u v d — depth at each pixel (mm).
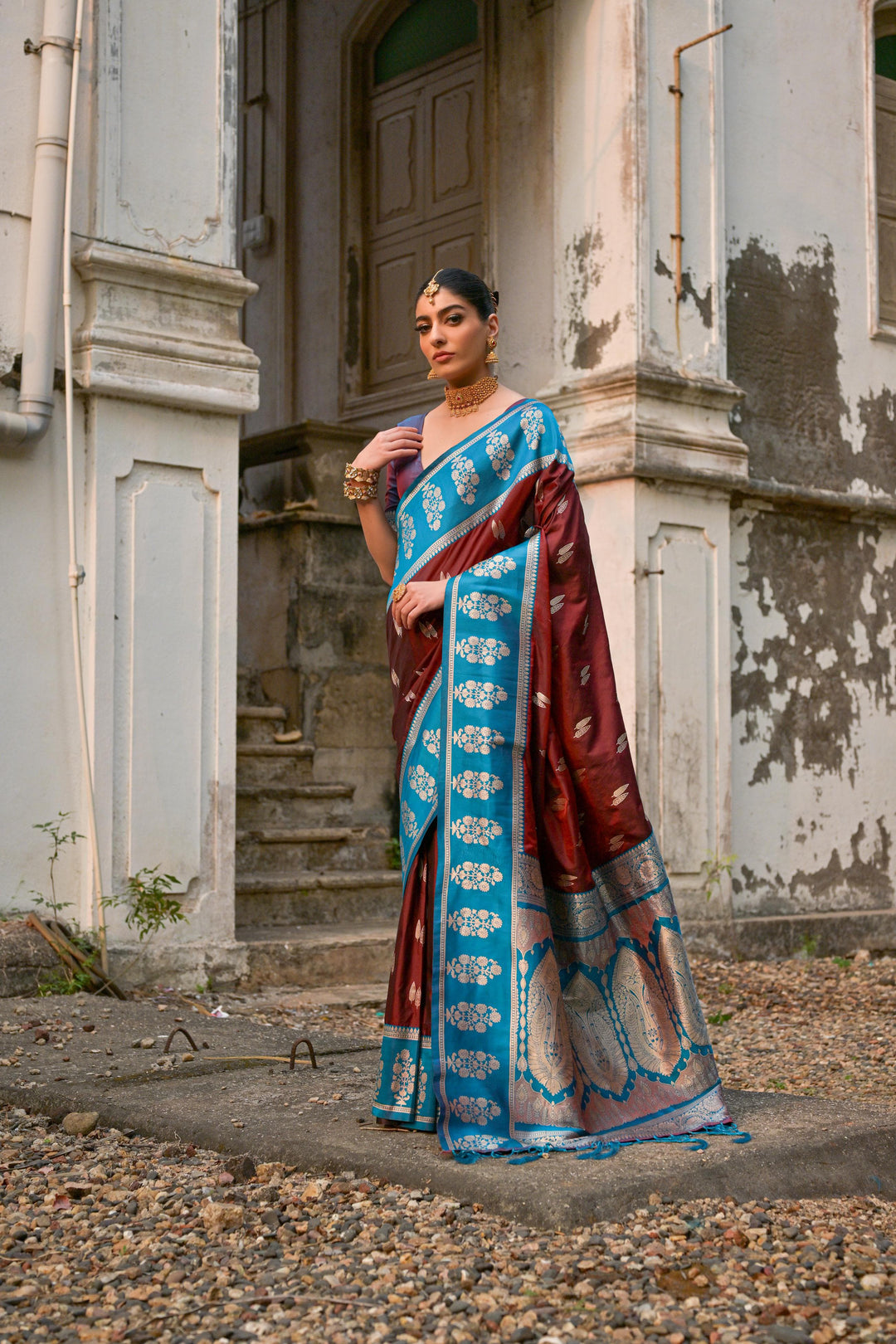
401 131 9070
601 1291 2168
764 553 7547
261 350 10203
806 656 7711
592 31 7125
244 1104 3207
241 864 6520
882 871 7988
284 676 7383
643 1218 2473
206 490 5605
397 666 3041
